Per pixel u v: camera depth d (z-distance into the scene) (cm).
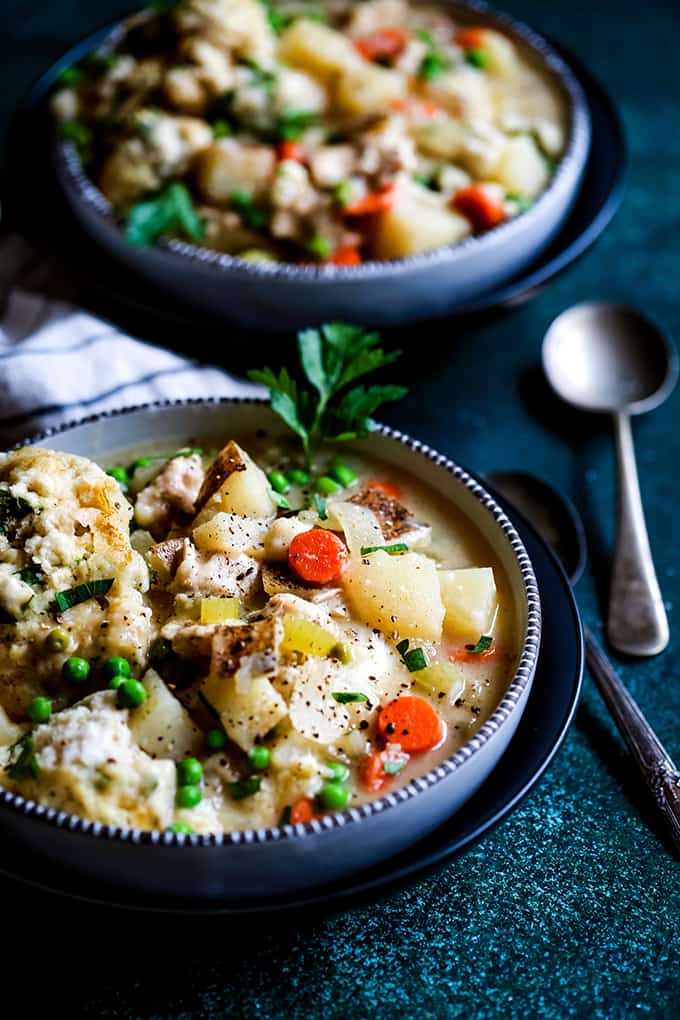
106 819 57
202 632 60
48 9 111
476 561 67
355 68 92
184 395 79
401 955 62
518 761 61
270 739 59
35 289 88
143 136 86
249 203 86
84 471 64
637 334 87
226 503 66
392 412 86
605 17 115
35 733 58
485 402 87
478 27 100
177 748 60
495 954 62
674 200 100
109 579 62
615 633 75
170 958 62
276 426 71
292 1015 60
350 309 82
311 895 58
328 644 61
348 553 65
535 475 82
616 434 84
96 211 84
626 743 69
